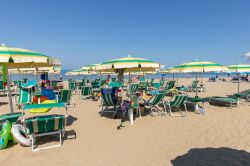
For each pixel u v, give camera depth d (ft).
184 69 23.79
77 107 28.89
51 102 19.36
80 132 17.67
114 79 66.23
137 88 40.60
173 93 37.65
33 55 14.83
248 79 87.51
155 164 11.71
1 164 12.21
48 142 15.39
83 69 55.88
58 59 19.34
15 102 32.58
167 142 15.03
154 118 21.72
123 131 17.75
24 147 14.51
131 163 11.96
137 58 20.93
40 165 12.03
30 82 38.09
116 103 22.40
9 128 14.82
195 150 13.42
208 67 22.90
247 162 11.57
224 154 12.67
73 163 12.16
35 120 13.57
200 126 18.71
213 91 47.96
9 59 13.26
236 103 29.07
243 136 15.71
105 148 14.21
